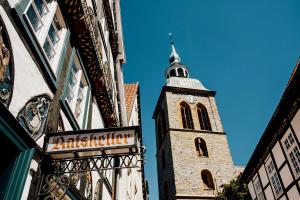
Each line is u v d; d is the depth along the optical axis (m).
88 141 4.55
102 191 8.34
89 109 7.71
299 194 11.03
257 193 15.89
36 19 4.82
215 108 43.53
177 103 43.22
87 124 7.32
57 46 5.66
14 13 3.79
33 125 4.16
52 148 4.44
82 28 6.54
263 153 14.90
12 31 3.75
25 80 4.01
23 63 3.98
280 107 12.52
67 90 6.18
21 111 3.88
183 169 34.12
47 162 4.43
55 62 5.37
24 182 3.75
